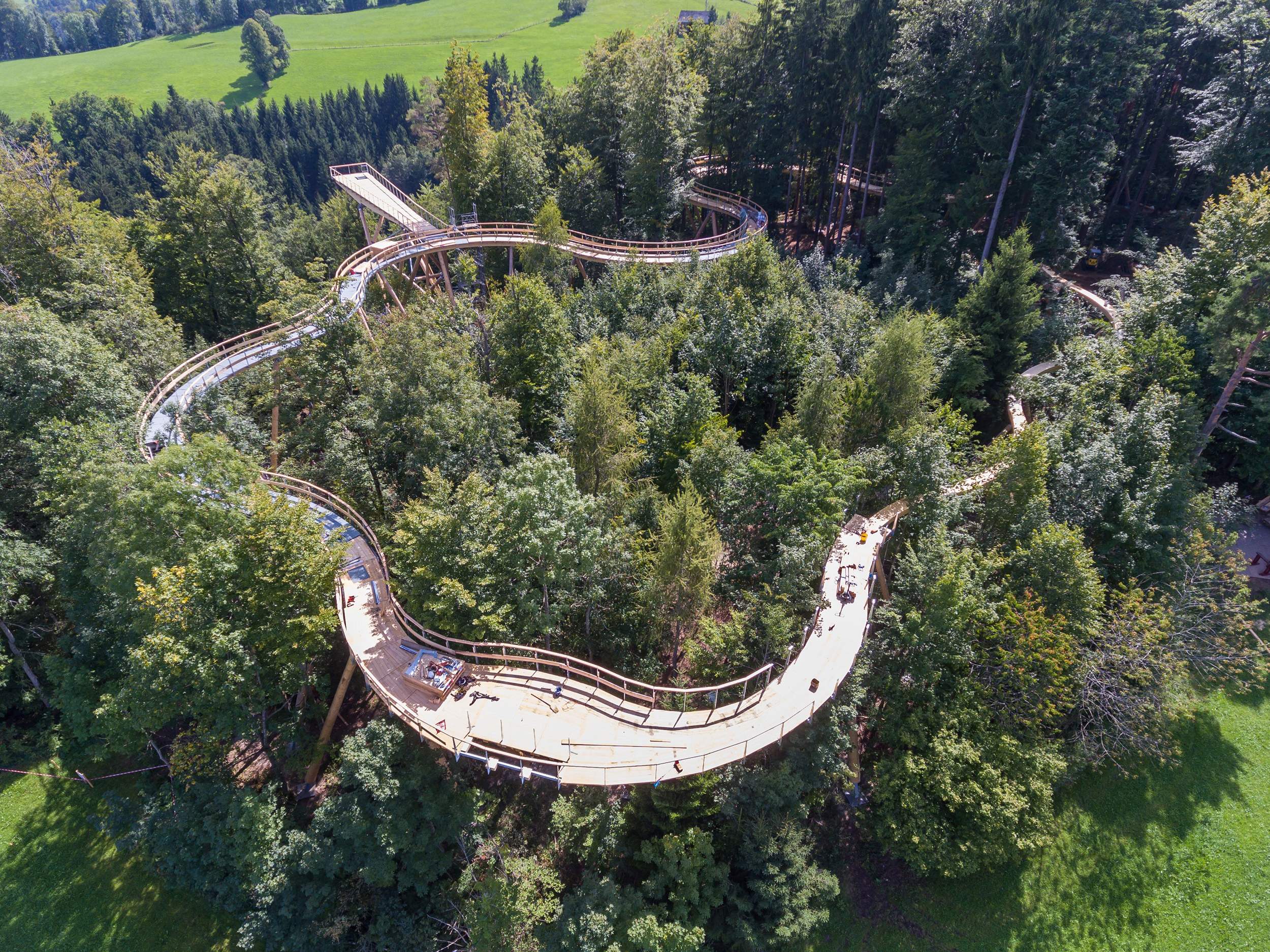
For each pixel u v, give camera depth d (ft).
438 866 83.76
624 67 206.08
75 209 151.84
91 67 579.07
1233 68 148.46
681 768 75.66
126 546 86.74
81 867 93.09
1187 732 101.96
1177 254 131.64
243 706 85.40
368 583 98.78
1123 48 150.61
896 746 92.89
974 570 93.81
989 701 92.27
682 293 154.61
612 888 79.05
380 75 531.50
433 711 81.66
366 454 110.93
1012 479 101.81
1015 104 155.94
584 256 180.34
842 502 97.71
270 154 403.34
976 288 140.26
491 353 127.44
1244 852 90.84
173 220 178.91
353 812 79.25
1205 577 98.48
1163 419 107.55
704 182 235.40
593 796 85.40
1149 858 91.45
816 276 165.17
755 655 90.63
